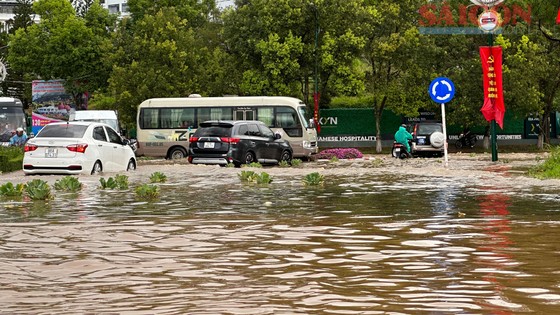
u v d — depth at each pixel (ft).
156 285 25.75
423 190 62.85
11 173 100.99
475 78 202.80
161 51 216.54
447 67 210.59
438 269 27.99
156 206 51.62
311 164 127.13
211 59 226.17
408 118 224.94
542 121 211.00
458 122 208.23
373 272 27.55
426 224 40.42
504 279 26.09
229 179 79.66
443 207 49.01
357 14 206.90
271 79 207.82
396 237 35.86
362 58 228.22
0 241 35.78
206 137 118.11
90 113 181.16
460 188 64.39
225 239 35.78
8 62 284.00
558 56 206.59
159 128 167.43
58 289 25.27
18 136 158.40
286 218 43.83
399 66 214.90
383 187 66.44
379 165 114.42
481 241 34.35
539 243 33.63
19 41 275.39
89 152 92.07
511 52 206.39
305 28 208.95
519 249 32.12
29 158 91.50
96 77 271.28
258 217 44.47
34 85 282.56
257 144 121.90
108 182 68.64
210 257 31.01
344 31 208.33
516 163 112.06
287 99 160.45
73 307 22.77
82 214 46.98
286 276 27.04
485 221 41.50
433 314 21.43
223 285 25.63
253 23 209.97
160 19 220.02
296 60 204.23
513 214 44.68
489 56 108.37
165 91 215.31
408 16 213.87
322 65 204.85
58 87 282.56
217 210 48.65
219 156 116.98
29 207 51.62
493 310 21.79
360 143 225.35
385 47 206.69
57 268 28.91
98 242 35.27
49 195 57.82
